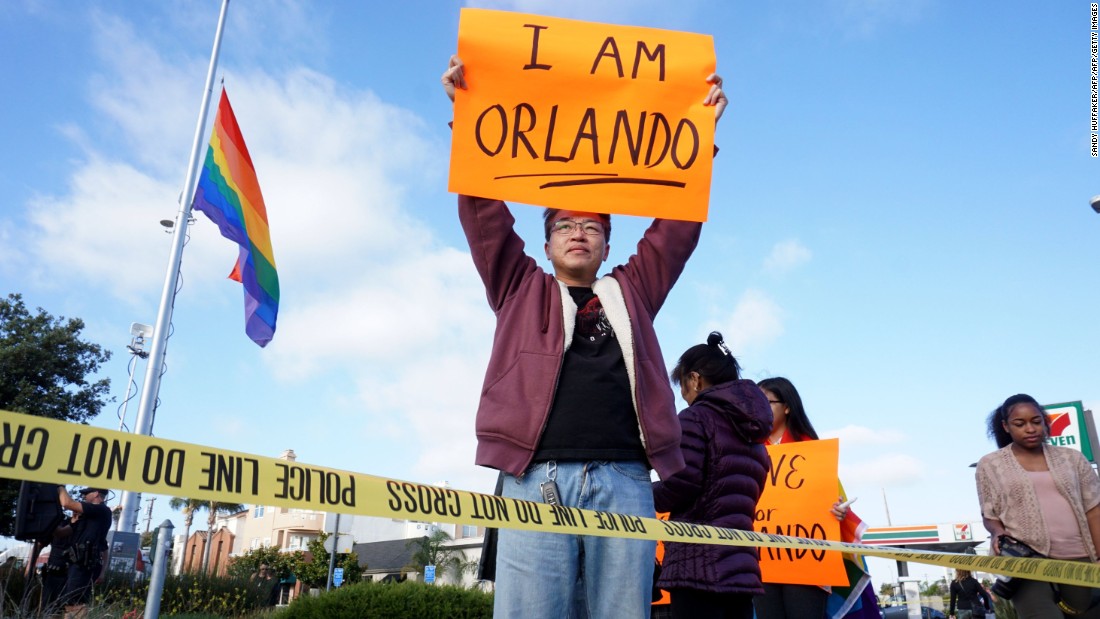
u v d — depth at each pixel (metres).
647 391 2.41
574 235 2.62
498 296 2.56
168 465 1.43
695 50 2.86
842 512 4.14
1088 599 3.87
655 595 3.88
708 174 2.71
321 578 41.75
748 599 2.93
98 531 7.27
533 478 2.27
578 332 2.46
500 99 2.67
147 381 11.26
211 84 13.85
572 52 2.77
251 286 10.34
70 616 6.36
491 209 2.56
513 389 2.32
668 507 2.98
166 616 10.16
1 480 21.91
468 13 2.75
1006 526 4.29
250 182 10.37
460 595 11.51
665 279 2.68
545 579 2.17
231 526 70.75
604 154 2.68
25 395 24.17
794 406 4.61
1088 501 4.18
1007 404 4.42
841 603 4.25
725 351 3.57
